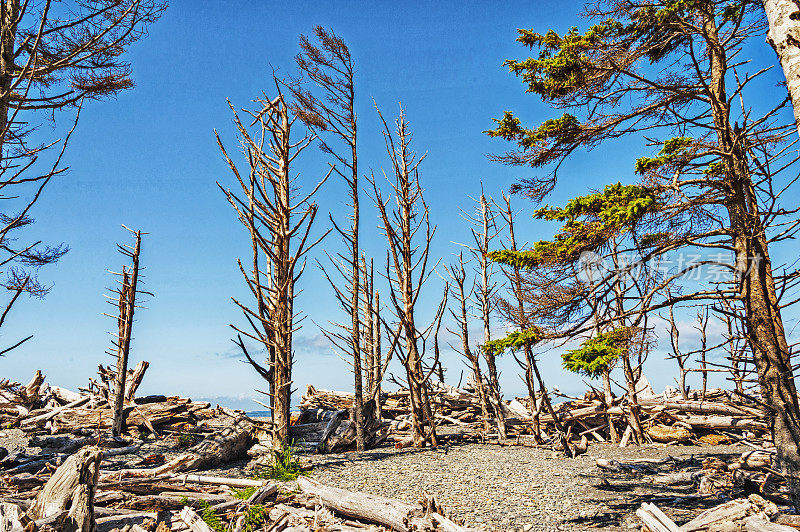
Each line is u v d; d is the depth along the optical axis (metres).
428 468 14.38
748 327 9.39
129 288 20.30
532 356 16.73
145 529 8.70
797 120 6.56
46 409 23.05
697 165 9.77
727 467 13.38
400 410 24.66
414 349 19.28
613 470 13.97
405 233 19.92
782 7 6.79
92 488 7.10
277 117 17.34
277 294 16.44
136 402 22.67
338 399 25.48
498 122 10.98
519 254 10.25
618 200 8.66
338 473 13.65
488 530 9.05
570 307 9.92
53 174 7.52
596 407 20.12
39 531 6.11
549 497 11.25
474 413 24.62
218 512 9.71
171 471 13.54
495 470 14.20
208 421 22.83
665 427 18.91
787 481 8.85
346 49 19.28
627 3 9.44
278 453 14.02
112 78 12.71
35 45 7.95
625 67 9.67
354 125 19.31
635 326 9.12
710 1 9.60
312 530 9.05
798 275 9.10
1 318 6.72
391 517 8.98
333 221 18.50
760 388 9.32
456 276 22.28
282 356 15.84
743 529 7.86
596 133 10.35
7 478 10.95
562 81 9.93
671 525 7.92
